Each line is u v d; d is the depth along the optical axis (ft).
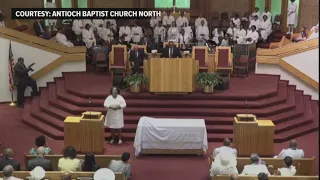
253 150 39.58
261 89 50.60
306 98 52.70
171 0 76.33
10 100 55.26
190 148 39.81
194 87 49.21
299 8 68.90
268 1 73.41
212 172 31.96
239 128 39.32
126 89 50.26
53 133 44.68
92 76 55.72
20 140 43.65
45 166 30.91
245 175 29.12
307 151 41.83
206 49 55.62
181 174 36.50
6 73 54.54
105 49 58.75
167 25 68.13
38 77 55.57
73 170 30.89
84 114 40.24
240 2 75.10
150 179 35.50
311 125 47.26
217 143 43.57
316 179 28.89
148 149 39.86
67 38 67.21
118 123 41.96
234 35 65.67
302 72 54.24
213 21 73.15
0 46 53.83
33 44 54.90
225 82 50.03
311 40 53.26
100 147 40.09
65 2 72.38
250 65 59.72
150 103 47.24
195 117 46.26
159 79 47.65
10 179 27.68
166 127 39.22
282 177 28.96
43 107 48.98
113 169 31.86
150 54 55.21
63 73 56.44
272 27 70.54
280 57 55.21
